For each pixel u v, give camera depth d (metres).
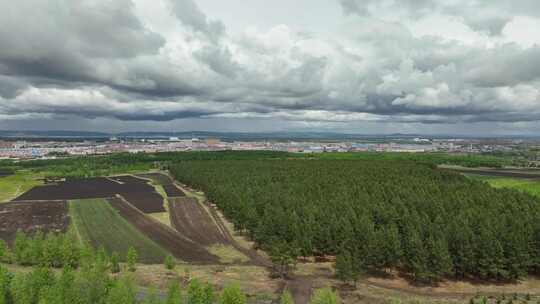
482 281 91.44
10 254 97.19
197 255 109.69
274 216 117.94
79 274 74.75
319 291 77.75
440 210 119.50
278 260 93.50
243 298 67.44
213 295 72.06
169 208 169.12
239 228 130.38
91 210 164.62
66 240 96.44
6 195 199.88
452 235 96.19
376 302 78.94
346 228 102.94
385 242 94.50
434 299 80.69
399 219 115.06
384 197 147.50
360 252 94.38
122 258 106.31
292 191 162.00
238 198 144.62
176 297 66.50
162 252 111.75
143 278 87.75
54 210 164.38
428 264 89.31
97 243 119.38
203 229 136.50
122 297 65.62
